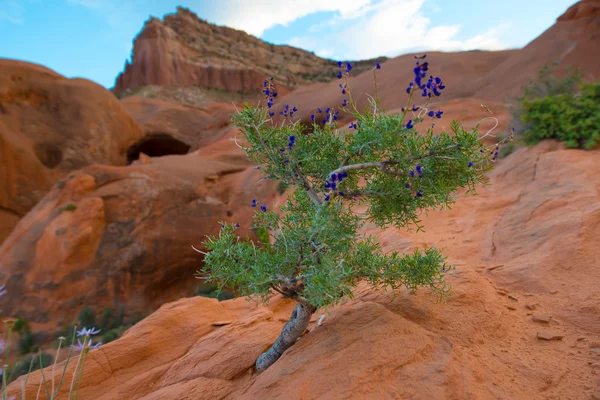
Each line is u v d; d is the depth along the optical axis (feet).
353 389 8.09
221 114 221.46
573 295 12.93
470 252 19.93
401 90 137.49
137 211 75.72
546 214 20.38
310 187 10.27
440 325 10.91
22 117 119.75
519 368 9.34
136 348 15.14
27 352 53.62
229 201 87.92
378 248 10.83
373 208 10.65
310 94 192.44
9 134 109.81
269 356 11.16
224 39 526.98
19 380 13.01
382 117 9.18
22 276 64.34
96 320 62.69
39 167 113.19
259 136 10.24
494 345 10.52
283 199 40.50
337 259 9.30
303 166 10.61
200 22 528.63
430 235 23.81
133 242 72.49
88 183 75.66
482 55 162.71
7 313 60.95
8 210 104.63
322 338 10.31
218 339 14.03
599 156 27.14
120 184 77.87
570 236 16.31
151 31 419.95
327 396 8.09
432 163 9.08
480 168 9.54
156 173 83.92
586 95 33.22
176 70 426.92
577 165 25.31
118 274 69.31
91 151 129.49
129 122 158.20
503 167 35.24
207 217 82.02
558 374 9.00
